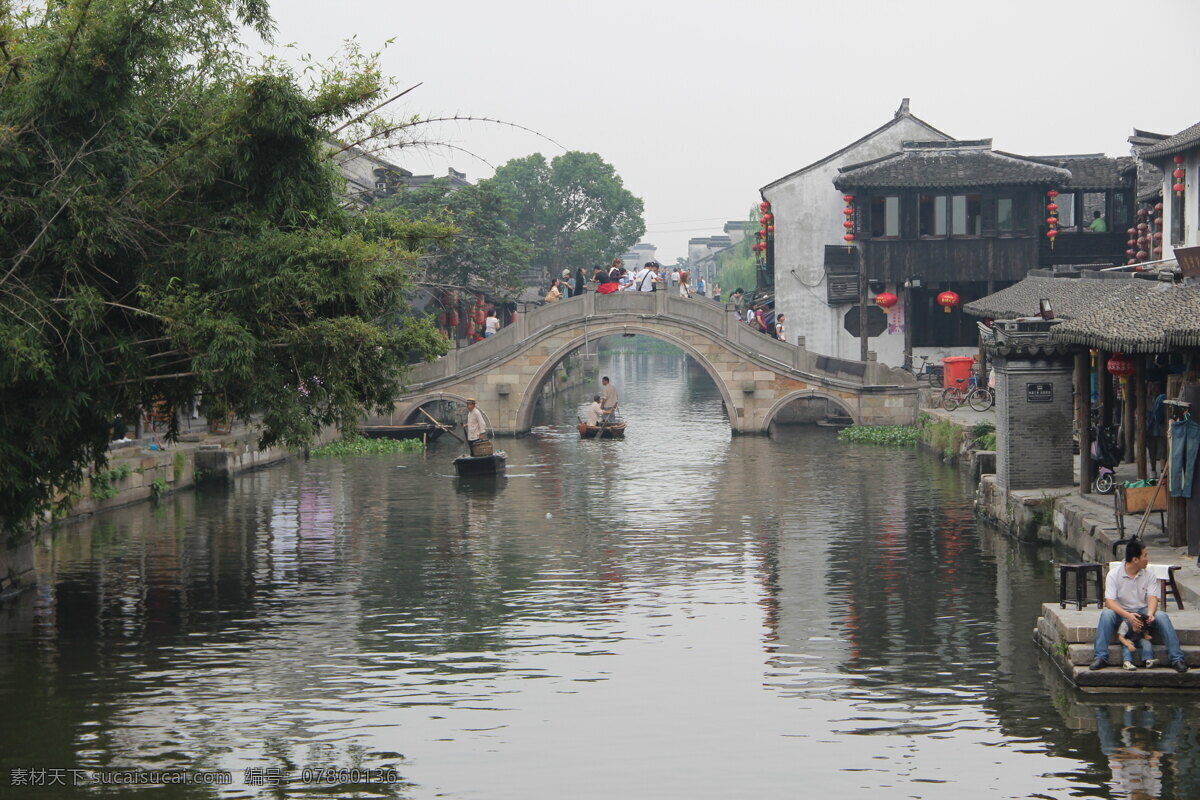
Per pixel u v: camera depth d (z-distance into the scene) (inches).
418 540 1048.2
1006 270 1999.3
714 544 1016.2
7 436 731.4
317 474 1504.7
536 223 3649.1
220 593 850.8
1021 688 610.5
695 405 2571.4
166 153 764.6
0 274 712.4
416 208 2160.4
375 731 567.2
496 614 786.8
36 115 713.0
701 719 579.8
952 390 1740.9
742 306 2640.3
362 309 769.6
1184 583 678.5
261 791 498.9
